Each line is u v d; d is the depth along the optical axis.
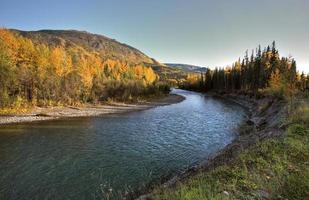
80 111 50.75
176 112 52.38
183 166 18.55
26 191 14.52
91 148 23.59
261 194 7.44
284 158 10.58
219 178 9.10
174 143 25.58
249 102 68.00
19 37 67.88
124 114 48.91
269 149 12.09
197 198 7.01
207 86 141.62
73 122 38.34
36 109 48.66
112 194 13.56
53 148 23.47
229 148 20.61
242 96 82.12
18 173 17.23
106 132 31.05
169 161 19.81
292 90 42.03
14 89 48.41
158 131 31.78
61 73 63.06
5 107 43.84
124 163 19.36
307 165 9.54
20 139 26.83
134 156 21.17
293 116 20.33
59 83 57.19
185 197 7.20
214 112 52.25
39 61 60.34
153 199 8.80
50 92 55.31
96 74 86.56
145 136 28.84
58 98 56.44
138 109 57.97
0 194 14.14
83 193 14.23
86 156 21.12
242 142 21.44
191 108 60.66
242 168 9.86
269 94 52.88
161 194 9.01
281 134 16.48
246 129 31.17
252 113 48.81
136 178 16.33
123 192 14.18
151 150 22.98
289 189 7.30
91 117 44.00
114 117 44.34
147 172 17.42
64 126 34.84
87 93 63.69
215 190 7.77
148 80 119.81
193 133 30.50
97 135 29.27
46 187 15.03
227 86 112.38
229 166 10.61
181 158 20.56
